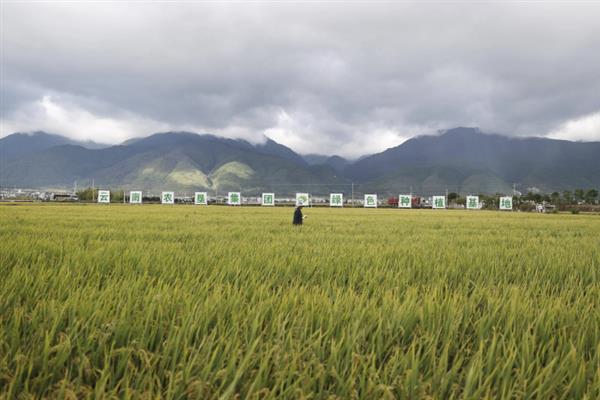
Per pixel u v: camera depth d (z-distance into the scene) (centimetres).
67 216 2927
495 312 450
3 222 2108
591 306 514
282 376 295
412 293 539
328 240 1373
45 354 322
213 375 308
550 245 1359
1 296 466
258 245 1127
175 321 420
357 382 320
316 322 427
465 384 306
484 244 1344
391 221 3033
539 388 293
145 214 3575
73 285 552
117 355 341
